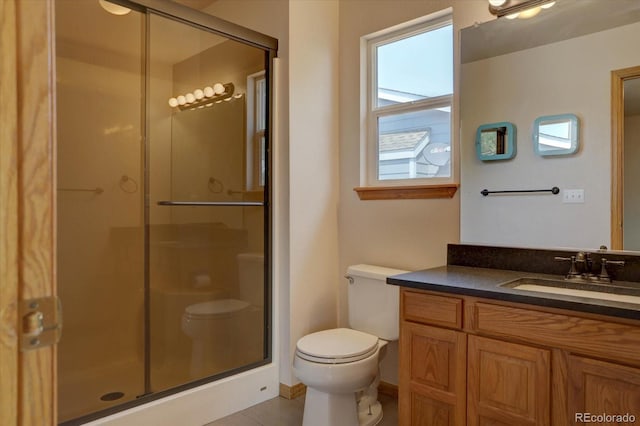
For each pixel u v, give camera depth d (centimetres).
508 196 201
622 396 123
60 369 228
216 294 261
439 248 227
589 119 180
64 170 235
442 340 161
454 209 221
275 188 250
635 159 170
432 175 239
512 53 200
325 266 266
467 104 215
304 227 252
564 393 133
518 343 143
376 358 202
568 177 185
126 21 227
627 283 166
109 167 250
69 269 235
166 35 240
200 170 263
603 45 177
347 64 268
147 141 260
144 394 216
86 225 242
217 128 261
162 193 265
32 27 50
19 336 49
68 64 233
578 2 183
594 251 177
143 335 258
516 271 195
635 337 121
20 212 49
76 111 238
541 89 192
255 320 254
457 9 219
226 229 261
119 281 253
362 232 261
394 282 174
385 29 249
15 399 49
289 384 246
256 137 254
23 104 49
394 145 255
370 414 219
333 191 271
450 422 159
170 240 265
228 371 236
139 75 255
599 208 177
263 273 252
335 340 208
